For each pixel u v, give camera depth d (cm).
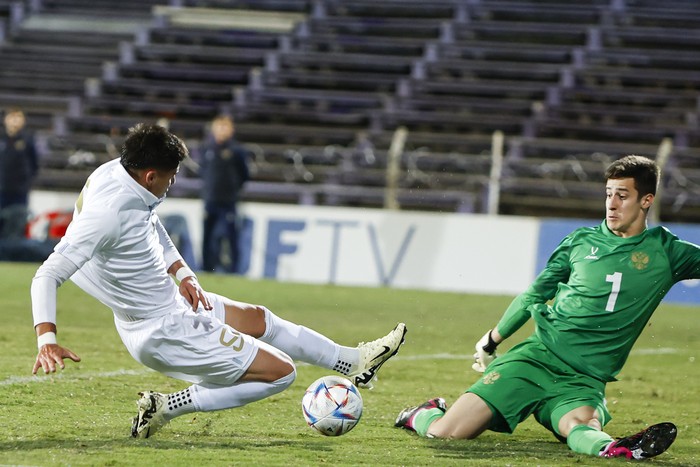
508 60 7800
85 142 7150
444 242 5547
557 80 7594
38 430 1792
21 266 5575
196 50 8112
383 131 7275
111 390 2306
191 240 5678
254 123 7512
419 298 4981
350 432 1905
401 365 3017
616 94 7312
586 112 7194
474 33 8038
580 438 1722
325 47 8150
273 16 8350
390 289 5356
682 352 3634
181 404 1712
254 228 5688
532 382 1827
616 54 7625
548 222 5456
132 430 1736
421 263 5553
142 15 8569
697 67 7538
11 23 8612
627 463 1647
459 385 2688
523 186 6316
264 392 1703
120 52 8169
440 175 6344
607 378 1838
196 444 1706
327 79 7744
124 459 1539
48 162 7031
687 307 5144
